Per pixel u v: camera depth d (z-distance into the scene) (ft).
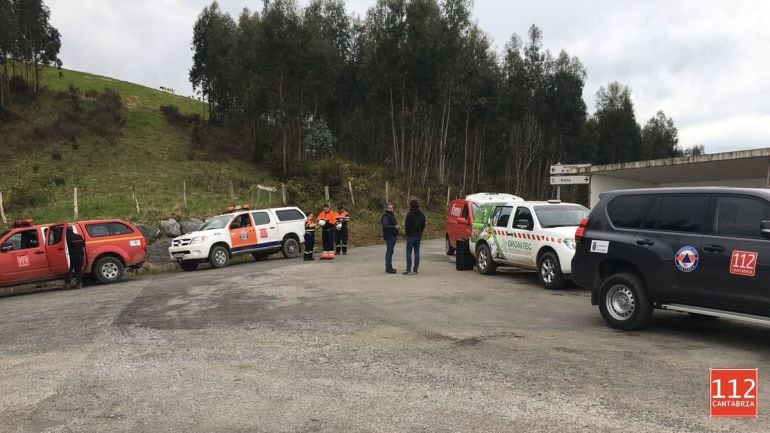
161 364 18.89
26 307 35.63
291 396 15.25
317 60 128.16
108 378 17.39
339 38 150.92
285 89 132.36
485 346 20.51
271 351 20.29
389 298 32.22
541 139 174.91
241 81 146.30
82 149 145.59
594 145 185.88
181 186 115.24
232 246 61.36
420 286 37.42
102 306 33.12
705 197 21.48
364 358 19.07
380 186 122.62
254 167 149.89
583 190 181.06
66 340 23.40
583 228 25.66
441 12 130.11
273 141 160.56
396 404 14.47
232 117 184.44
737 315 19.65
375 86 135.64
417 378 16.69
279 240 66.39
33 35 180.34
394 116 146.82
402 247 79.30
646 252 22.48
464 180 159.74
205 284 42.14
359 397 15.07
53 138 149.48
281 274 46.85
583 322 24.98
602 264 24.59
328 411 14.06
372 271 47.44
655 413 13.53
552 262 35.42
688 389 15.34
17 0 171.53
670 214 22.40
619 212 24.41
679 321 25.44
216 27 169.37
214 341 22.18
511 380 16.31
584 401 14.43
